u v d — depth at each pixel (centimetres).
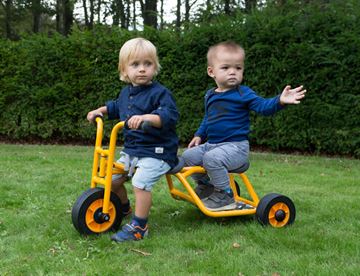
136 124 338
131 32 1015
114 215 370
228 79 403
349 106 857
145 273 295
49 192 523
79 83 1033
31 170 664
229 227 394
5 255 328
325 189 564
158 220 416
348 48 847
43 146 1003
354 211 452
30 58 1034
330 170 718
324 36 868
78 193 521
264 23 916
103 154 369
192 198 390
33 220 409
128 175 370
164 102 358
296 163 791
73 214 356
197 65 968
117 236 351
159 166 359
